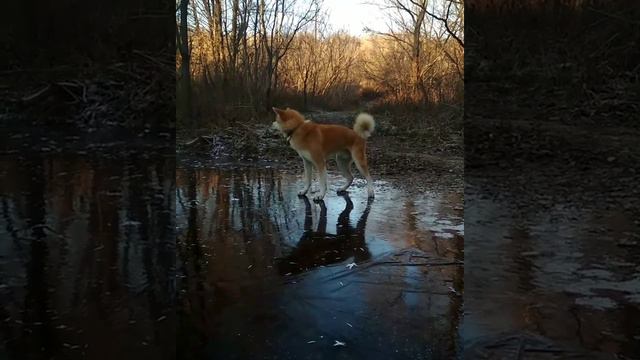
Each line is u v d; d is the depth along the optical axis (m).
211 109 11.73
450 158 8.44
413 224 4.95
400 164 8.04
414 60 15.01
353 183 6.91
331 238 4.56
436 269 3.79
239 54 14.23
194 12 13.43
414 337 2.85
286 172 7.69
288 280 3.64
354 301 3.29
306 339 2.84
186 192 6.32
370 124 6.05
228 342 2.81
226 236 4.62
